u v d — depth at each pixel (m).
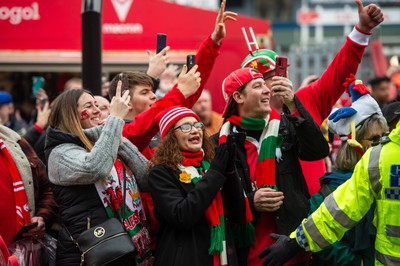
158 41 9.39
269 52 8.82
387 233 6.74
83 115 8.03
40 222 8.38
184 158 7.56
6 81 17.66
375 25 8.74
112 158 7.54
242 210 7.57
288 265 7.82
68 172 7.54
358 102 8.07
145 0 16.88
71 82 13.59
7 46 16.58
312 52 18.55
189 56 8.62
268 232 7.93
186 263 7.27
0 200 8.05
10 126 13.86
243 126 8.15
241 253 7.96
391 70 18.47
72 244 7.59
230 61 16.44
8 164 8.22
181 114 7.58
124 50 16.83
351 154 7.90
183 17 16.97
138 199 7.93
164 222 7.61
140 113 8.98
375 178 6.76
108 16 16.80
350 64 8.83
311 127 7.79
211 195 7.21
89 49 10.38
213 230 7.35
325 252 7.89
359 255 7.71
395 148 6.70
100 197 7.64
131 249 7.34
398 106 8.38
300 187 8.11
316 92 8.95
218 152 7.36
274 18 46.12
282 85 7.97
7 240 8.09
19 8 16.56
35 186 8.62
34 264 8.29
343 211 6.83
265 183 7.86
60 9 16.67
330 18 41.94
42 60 16.64
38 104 11.63
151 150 8.91
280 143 8.06
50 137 7.83
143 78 9.02
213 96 16.20
